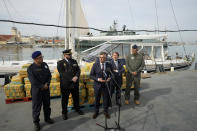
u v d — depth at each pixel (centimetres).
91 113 332
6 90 383
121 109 352
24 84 407
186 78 660
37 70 257
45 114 285
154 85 552
